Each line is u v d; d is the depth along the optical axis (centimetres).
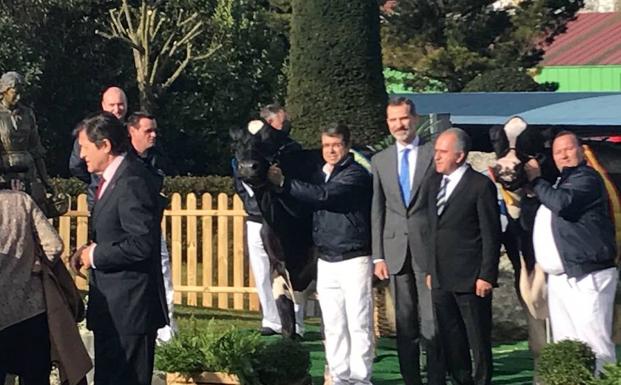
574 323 846
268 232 973
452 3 3120
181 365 790
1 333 755
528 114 1742
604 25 4316
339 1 1955
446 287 868
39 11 2362
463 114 1828
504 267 1200
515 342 1203
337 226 888
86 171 946
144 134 947
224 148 2562
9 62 2248
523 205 897
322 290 903
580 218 841
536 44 3228
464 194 862
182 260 1606
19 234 756
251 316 1491
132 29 2422
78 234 1588
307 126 1975
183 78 2559
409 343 912
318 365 1087
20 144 1138
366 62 1969
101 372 730
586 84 3900
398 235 899
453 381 895
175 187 1941
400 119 895
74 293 783
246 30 2567
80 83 2467
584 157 869
